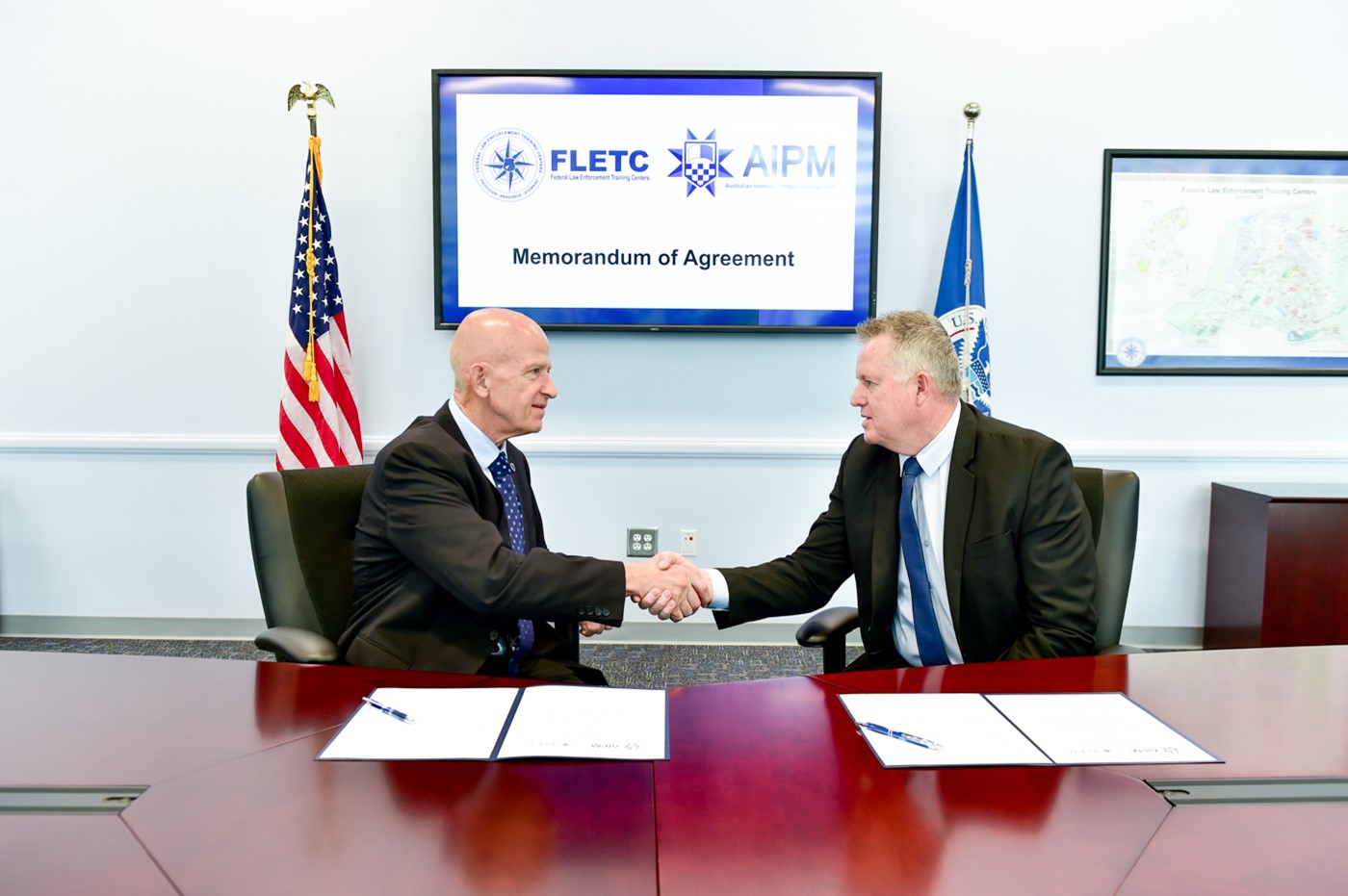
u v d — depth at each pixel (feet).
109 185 9.74
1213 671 3.87
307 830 2.43
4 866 2.25
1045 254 9.69
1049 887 2.19
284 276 9.84
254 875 2.21
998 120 9.55
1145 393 9.84
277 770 2.79
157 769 2.80
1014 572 4.85
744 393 9.93
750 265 9.62
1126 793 2.70
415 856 2.31
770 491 10.04
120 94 9.64
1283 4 9.32
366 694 3.50
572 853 2.33
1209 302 9.64
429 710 3.31
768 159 9.48
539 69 9.37
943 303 9.25
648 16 9.48
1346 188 9.46
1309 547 8.71
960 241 9.18
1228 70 9.42
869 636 5.27
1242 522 9.17
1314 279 9.59
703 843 2.39
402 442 4.90
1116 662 4.00
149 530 10.15
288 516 5.17
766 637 10.25
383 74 9.57
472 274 9.65
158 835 2.40
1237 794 2.70
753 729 3.18
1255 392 9.82
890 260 9.77
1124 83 9.47
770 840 2.40
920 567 5.15
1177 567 10.02
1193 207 9.53
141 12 9.52
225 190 9.75
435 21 9.52
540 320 9.71
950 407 5.06
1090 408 9.87
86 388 9.99
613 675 9.16
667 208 9.56
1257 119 9.47
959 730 3.17
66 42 9.56
